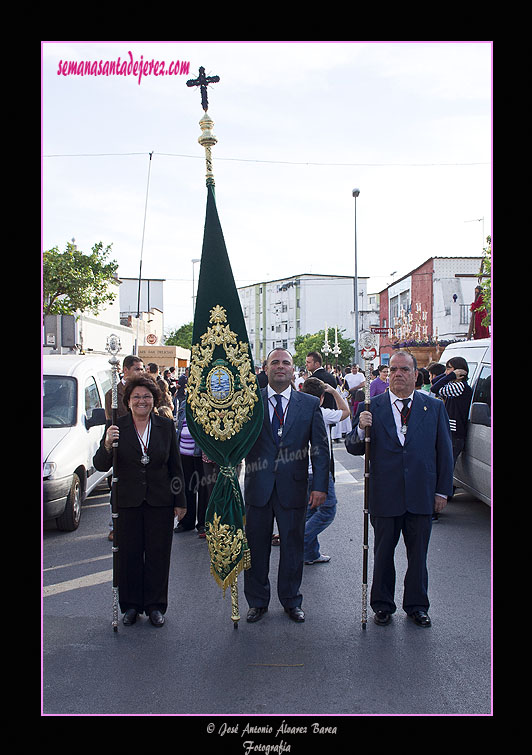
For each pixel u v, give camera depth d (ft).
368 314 285.23
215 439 15.65
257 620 15.65
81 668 13.19
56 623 15.61
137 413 15.61
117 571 15.25
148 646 14.24
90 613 16.25
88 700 11.98
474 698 11.93
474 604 16.48
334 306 284.00
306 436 15.87
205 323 15.96
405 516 15.48
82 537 23.40
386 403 15.88
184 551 21.98
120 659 13.60
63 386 27.12
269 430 15.83
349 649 13.96
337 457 44.70
